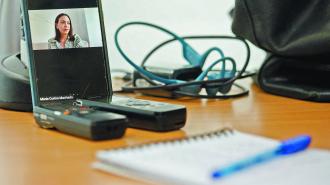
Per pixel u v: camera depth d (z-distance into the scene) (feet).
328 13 2.68
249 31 2.93
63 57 2.30
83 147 1.77
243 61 4.16
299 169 1.37
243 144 1.55
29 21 2.25
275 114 2.38
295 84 2.89
